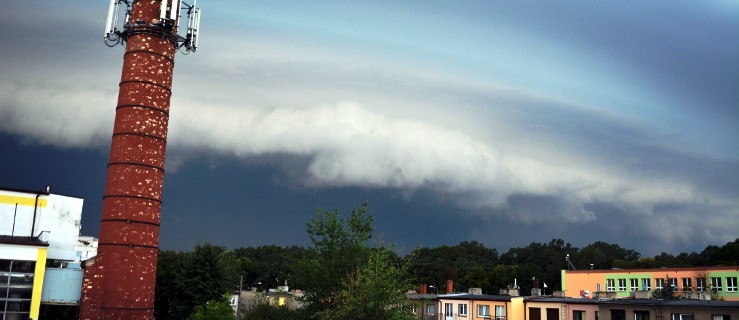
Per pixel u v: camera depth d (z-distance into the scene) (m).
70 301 49.56
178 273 87.06
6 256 46.84
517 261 171.62
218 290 86.44
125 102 51.41
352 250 42.22
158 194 51.59
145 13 53.12
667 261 145.25
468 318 71.56
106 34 52.84
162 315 88.62
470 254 178.25
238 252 188.25
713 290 78.19
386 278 40.16
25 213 52.19
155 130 51.78
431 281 149.38
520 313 68.19
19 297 46.75
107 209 49.94
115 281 48.50
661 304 54.16
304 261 43.50
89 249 118.56
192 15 56.38
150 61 52.28
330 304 41.88
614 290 90.94
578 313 62.88
